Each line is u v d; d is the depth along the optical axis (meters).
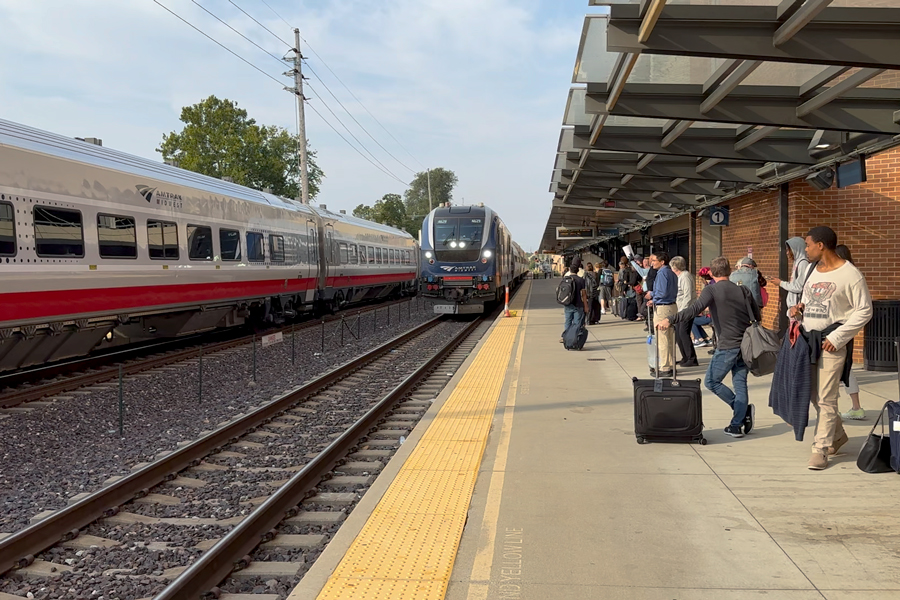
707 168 11.16
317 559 3.78
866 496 4.57
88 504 4.90
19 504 5.24
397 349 14.77
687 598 3.26
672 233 21.80
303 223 20.23
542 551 3.82
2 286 8.88
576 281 12.43
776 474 5.08
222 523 4.87
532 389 8.73
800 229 10.31
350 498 5.32
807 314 5.23
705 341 12.41
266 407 8.10
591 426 6.72
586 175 14.03
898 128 7.27
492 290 21.95
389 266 32.31
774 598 3.23
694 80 7.39
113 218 11.13
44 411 8.19
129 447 6.90
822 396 5.12
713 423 6.74
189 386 10.13
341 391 9.89
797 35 5.51
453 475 5.22
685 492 4.73
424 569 3.62
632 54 5.84
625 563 3.65
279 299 18.64
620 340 13.99
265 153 61.75
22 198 9.23
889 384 8.30
